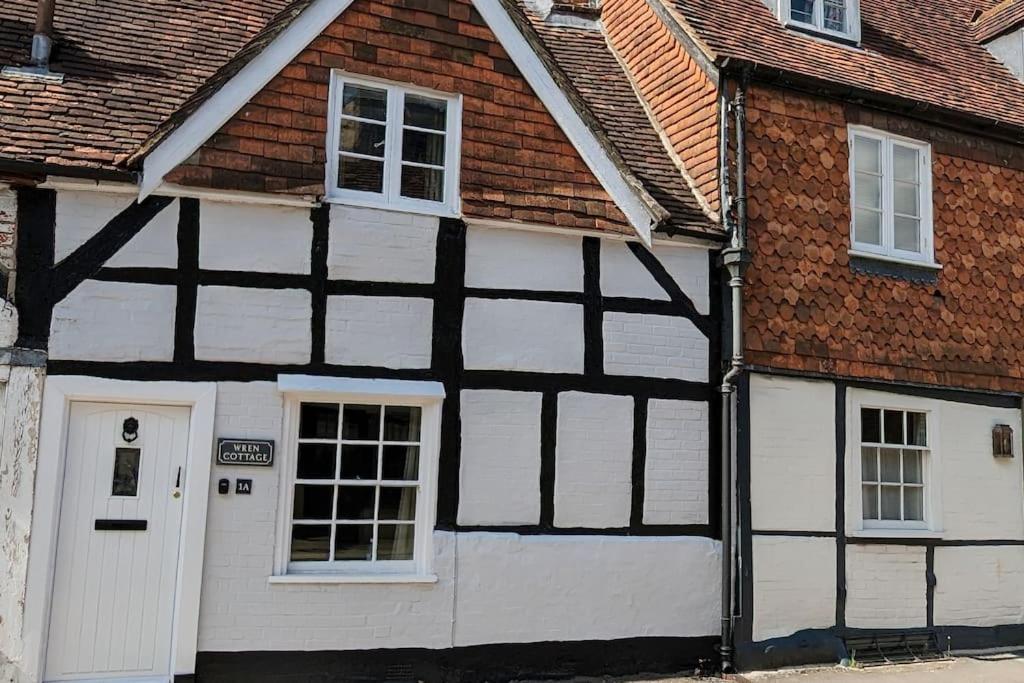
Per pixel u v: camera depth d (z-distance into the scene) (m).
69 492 6.27
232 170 6.70
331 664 6.62
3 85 6.74
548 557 7.27
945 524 8.91
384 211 7.13
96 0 8.10
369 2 7.27
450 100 7.52
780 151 8.61
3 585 6.02
